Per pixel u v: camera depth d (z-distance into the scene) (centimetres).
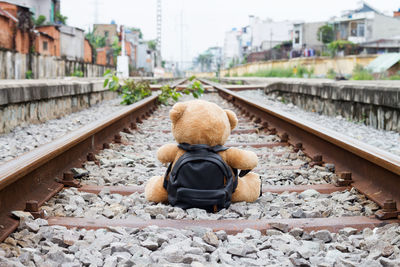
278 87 738
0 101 316
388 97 371
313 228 159
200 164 169
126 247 143
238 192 179
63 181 193
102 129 265
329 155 228
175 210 169
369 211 171
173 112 172
